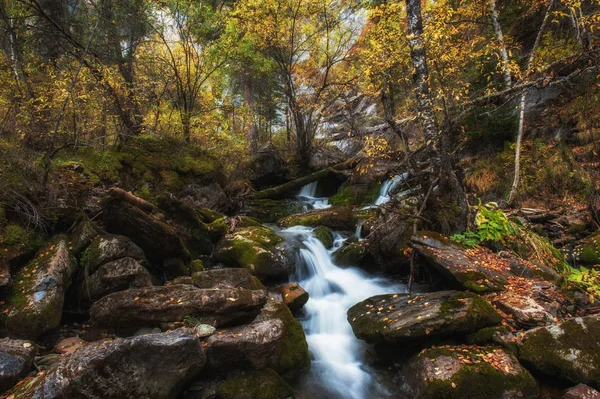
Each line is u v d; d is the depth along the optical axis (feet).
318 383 13.35
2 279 12.95
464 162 31.32
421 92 21.77
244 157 42.39
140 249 17.11
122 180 23.81
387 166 38.06
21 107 18.80
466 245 18.76
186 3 29.43
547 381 11.26
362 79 35.86
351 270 22.81
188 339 10.64
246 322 13.41
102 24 26.73
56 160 20.33
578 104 27.35
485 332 12.63
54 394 8.50
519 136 24.00
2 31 21.04
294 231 27.30
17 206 15.67
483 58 28.35
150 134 28.25
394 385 13.01
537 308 13.04
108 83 22.53
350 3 38.27
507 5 31.68
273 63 40.57
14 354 10.41
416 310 14.30
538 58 27.94
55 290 13.43
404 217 21.99
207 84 38.01
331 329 17.16
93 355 9.12
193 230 21.90
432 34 19.77
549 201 24.21
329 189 45.57
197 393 11.25
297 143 46.80
